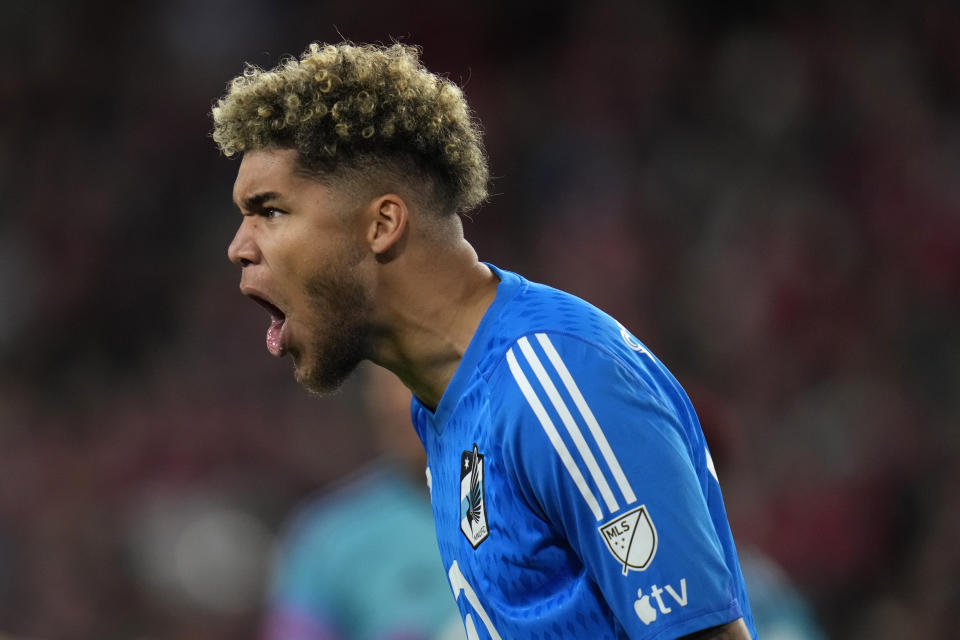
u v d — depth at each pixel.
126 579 35.59
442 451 6.50
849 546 30.89
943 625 28.89
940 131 39.44
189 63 51.66
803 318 36.03
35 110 50.75
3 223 48.22
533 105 46.62
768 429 34.09
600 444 5.61
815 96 41.25
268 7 52.78
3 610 36.22
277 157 6.23
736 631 5.59
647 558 5.53
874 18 42.34
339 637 12.02
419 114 6.26
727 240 39.12
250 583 34.34
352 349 6.43
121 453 39.81
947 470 31.58
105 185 48.69
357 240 6.24
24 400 43.00
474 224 44.31
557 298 6.21
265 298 6.38
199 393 41.84
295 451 38.66
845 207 38.59
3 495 39.31
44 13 52.38
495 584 6.16
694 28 45.44
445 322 6.41
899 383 34.06
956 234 36.53
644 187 41.97
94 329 45.50
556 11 49.00
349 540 12.09
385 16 51.50
